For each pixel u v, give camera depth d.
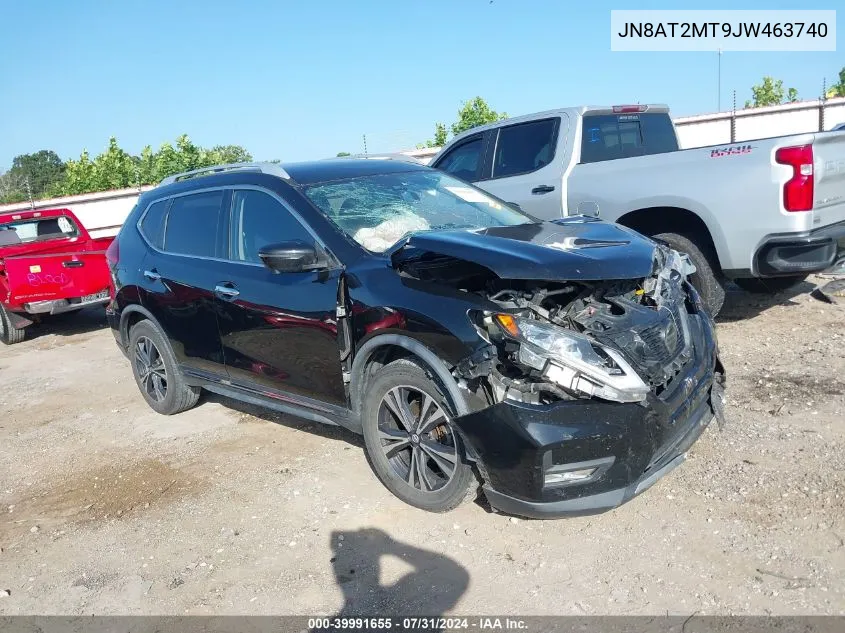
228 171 5.01
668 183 6.00
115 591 3.38
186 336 5.07
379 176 4.78
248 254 4.57
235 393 4.88
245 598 3.21
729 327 6.40
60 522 4.12
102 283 9.09
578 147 6.84
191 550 3.66
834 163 5.55
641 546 3.28
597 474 3.13
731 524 3.37
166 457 4.86
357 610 3.05
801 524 3.31
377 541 3.55
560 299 3.55
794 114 19.20
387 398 3.77
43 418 6.03
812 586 2.90
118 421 5.72
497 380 3.21
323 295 3.98
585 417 3.08
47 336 9.55
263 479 4.35
